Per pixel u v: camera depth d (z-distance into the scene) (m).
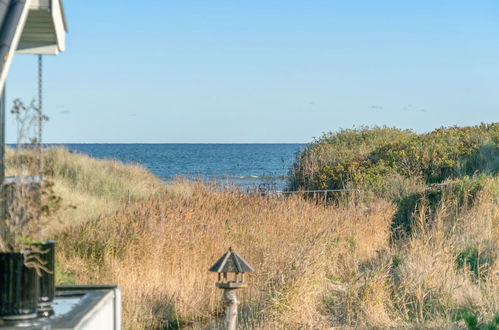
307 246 11.70
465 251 13.15
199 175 22.77
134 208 14.73
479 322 9.29
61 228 12.18
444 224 15.62
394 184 20.81
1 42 4.80
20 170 5.17
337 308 10.37
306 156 26.39
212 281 11.48
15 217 5.02
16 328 4.57
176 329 9.68
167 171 74.19
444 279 10.98
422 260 11.90
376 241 15.56
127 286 10.70
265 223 14.62
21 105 5.20
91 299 5.58
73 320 4.76
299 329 9.52
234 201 16.44
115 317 6.02
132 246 11.91
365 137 28.80
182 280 11.27
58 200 5.33
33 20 6.75
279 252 11.98
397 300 10.53
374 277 10.66
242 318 10.01
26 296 4.74
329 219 15.86
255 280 11.39
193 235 12.77
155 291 10.68
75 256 11.60
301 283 10.18
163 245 12.02
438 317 9.73
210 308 10.60
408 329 9.30
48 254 5.09
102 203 19.56
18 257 4.76
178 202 15.25
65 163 23.14
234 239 13.41
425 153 23.14
